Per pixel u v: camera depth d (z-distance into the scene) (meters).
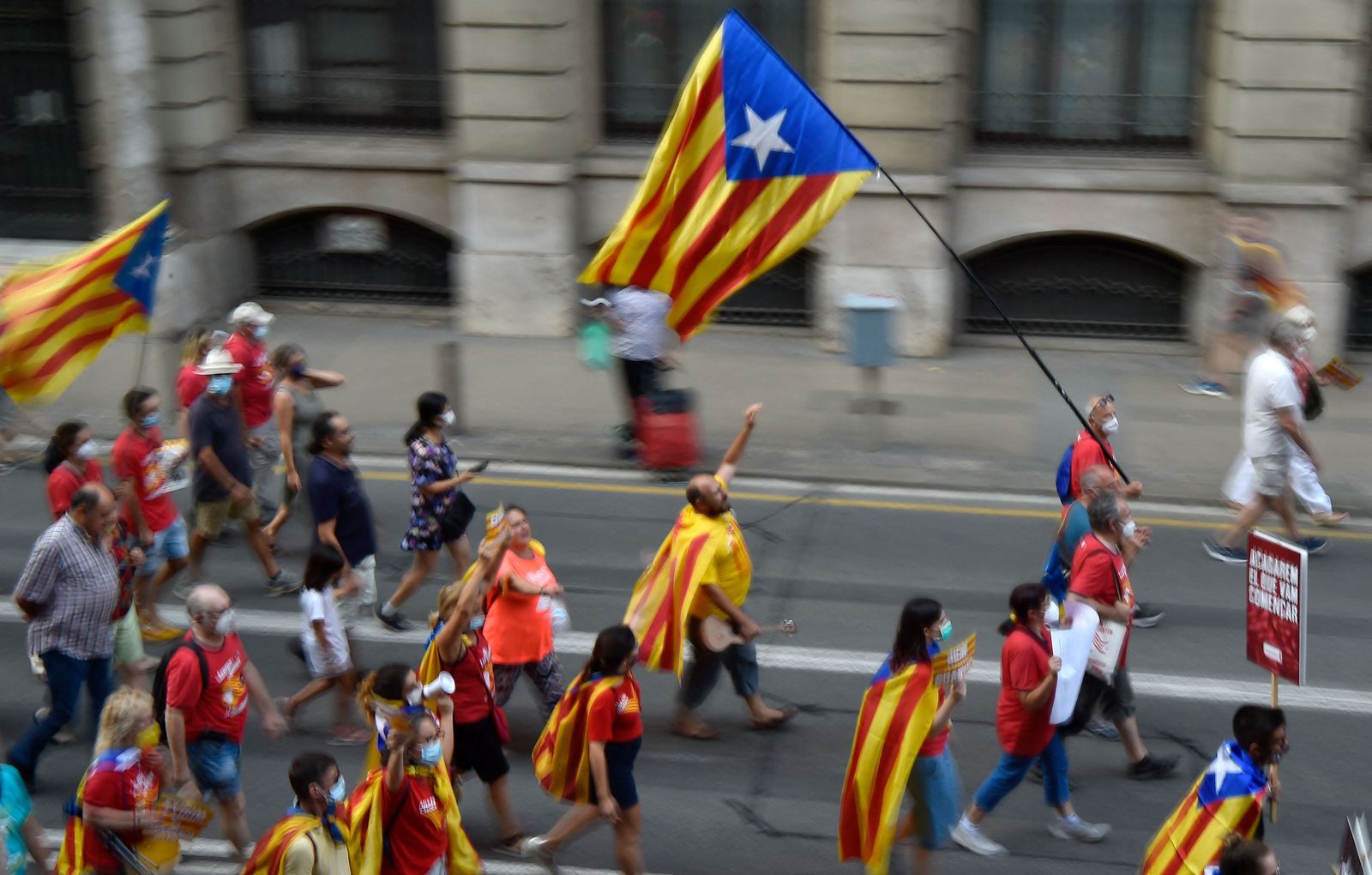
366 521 12.56
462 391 19.81
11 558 14.67
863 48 20.17
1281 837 10.06
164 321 21.03
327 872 7.83
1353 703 11.92
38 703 11.93
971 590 14.05
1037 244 21.50
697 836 10.17
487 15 20.73
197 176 21.86
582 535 15.38
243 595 13.97
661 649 10.88
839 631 13.20
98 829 8.35
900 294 21.08
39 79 21.19
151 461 12.67
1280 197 19.77
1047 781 10.03
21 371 13.55
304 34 22.38
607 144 22.14
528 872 9.76
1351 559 14.81
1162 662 12.63
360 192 22.50
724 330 22.31
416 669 12.45
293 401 14.29
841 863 9.85
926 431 18.41
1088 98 21.14
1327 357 20.30
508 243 21.72
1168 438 18.22
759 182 11.38
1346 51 19.23
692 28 21.53
